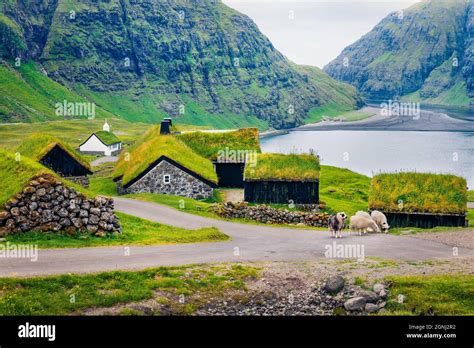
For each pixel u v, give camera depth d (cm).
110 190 8244
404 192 6631
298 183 7344
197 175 7600
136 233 4294
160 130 9369
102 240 3959
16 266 3158
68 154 7331
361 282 3288
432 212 6438
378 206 6575
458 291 3153
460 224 6419
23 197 3922
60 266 3198
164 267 3303
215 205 6341
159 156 7606
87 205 4044
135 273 3162
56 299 2820
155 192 7625
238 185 8931
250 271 3412
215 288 3184
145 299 2961
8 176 4191
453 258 3869
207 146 9125
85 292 2905
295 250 4138
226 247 4150
